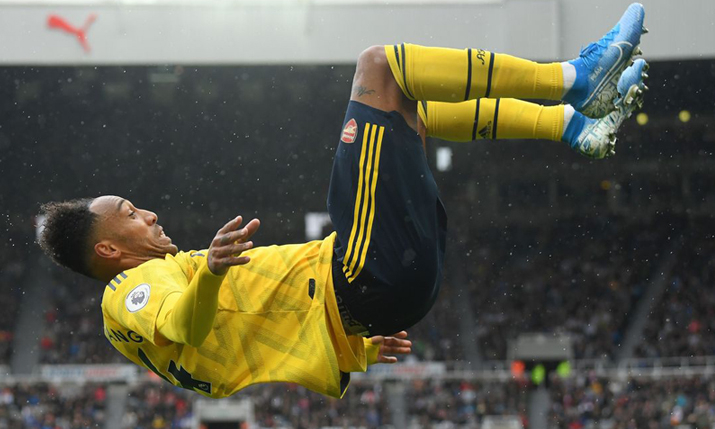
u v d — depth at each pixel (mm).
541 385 24219
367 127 3246
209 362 3350
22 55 19922
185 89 26062
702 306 28875
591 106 3309
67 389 25312
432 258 3258
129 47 20156
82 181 31062
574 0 17656
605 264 31828
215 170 31266
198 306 2949
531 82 3244
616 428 22719
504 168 32906
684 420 22422
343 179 3285
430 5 19078
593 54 3275
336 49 19938
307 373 3275
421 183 3258
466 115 3598
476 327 29703
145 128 28422
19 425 23719
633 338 28047
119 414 24453
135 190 32188
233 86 26094
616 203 32844
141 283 3326
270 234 34594
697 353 26750
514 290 31422
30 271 31672
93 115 27422
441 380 25656
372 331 3414
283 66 25047
